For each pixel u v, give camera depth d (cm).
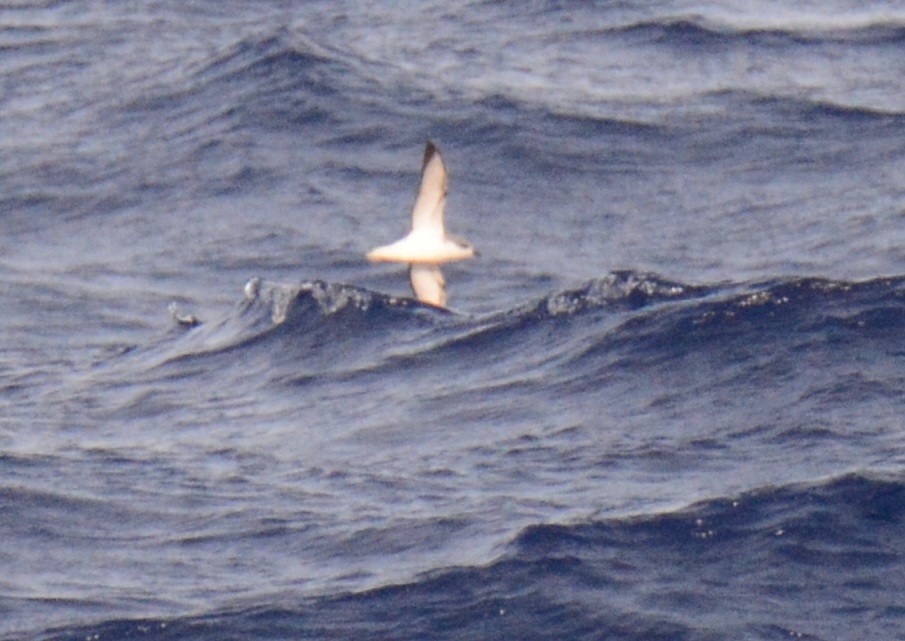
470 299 9819
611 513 5991
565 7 15412
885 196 11100
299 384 7669
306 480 6644
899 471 6109
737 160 11838
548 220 11062
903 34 14362
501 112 12669
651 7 15375
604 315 7862
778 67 13700
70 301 10100
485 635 5362
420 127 12506
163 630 5541
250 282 8650
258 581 5872
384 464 6719
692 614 5366
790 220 10838
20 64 14738
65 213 11631
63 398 7919
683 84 13375
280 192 11719
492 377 7450
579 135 12238
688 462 6419
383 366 7700
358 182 11831
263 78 13425
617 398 7094
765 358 7269
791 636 5244
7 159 12512
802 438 6531
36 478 6819
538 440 6769
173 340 8544
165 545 6209
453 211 11200
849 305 7638
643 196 11375
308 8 16075
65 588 5919
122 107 13388
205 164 12188
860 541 5684
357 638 5412
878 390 6912
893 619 5306
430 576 5688
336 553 6006
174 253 10875
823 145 11994
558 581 5559
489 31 14950
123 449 7150
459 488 6406
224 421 7375
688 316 7681
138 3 16475
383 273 10519
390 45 14525
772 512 5862
